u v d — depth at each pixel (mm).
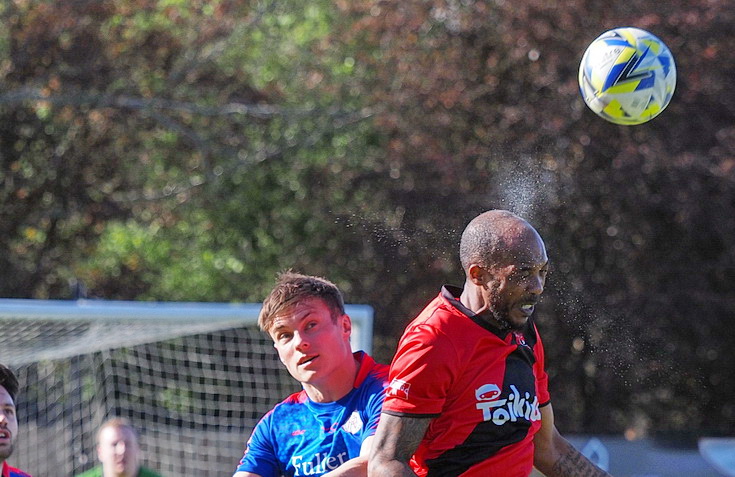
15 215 61125
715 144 53281
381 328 52844
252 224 63562
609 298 50688
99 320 29953
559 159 50812
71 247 62625
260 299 63844
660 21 52094
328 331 14797
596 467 16109
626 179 50656
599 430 53469
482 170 50469
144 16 62531
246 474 15430
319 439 15047
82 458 35719
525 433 14133
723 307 53219
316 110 61031
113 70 60250
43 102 59031
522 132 51281
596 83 17688
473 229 13969
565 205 49938
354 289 54250
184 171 64562
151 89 62281
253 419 38281
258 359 38031
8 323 29922
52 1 58562
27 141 61156
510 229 13758
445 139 54969
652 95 17500
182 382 39375
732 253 52344
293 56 66188
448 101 53625
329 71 63500
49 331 31375
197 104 63031
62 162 60969
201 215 65000
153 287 65812
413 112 55906
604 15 51938
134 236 65812
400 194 51531
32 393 41531
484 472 13773
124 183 63062
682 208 51500
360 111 60344
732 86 53562
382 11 58250
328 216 57188
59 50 59344
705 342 53219
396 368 13641
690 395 54188
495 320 13867
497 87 53844
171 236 66188
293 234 62031
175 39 62094
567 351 51188
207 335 38938
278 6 66688
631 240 52531
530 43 52406
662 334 51562
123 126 61125
